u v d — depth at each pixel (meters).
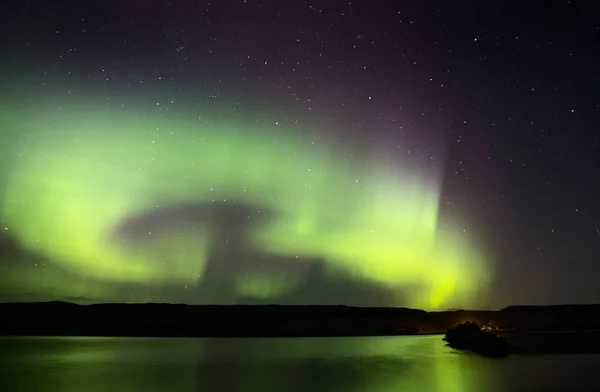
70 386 14.04
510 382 14.89
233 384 14.45
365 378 15.73
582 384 14.53
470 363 20.00
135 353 24.62
